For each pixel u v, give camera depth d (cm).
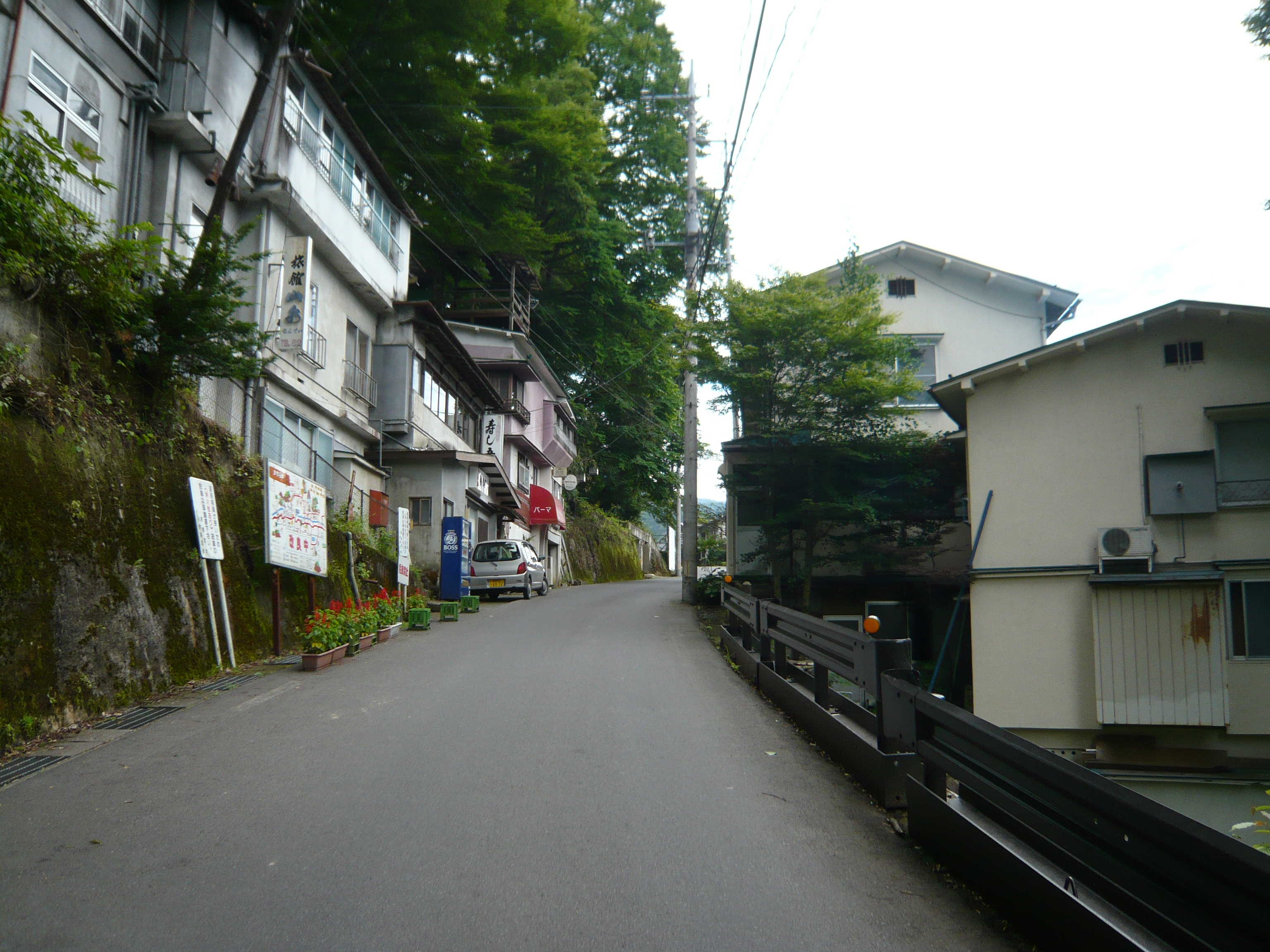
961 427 1686
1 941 349
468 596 1889
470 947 347
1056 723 1394
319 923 368
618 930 364
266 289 1456
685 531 2081
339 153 1734
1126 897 312
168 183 1281
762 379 1636
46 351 833
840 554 1734
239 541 1173
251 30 1460
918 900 397
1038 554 1452
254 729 721
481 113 2753
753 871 428
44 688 700
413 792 550
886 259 2256
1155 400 1430
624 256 3862
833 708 690
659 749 659
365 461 1920
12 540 695
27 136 816
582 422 4197
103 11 1196
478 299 3294
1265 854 253
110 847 455
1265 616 1312
